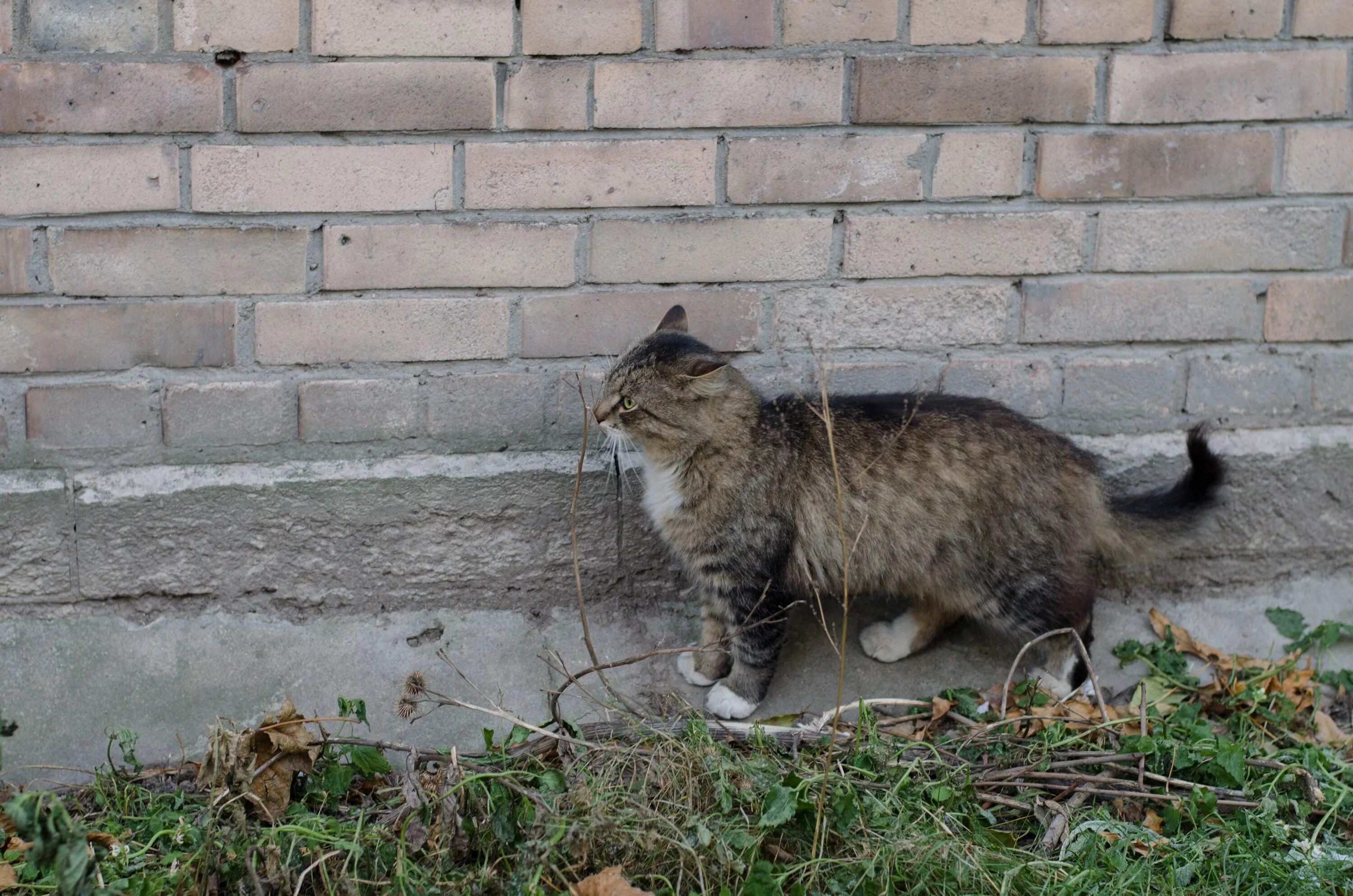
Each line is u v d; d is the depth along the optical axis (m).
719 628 3.02
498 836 2.30
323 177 2.83
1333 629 3.17
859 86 2.92
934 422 2.92
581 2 2.81
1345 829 2.55
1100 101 3.00
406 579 3.02
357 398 2.95
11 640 2.85
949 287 3.06
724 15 2.85
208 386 2.89
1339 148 3.08
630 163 2.91
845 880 2.26
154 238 2.81
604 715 2.88
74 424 2.86
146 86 2.73
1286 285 3.14
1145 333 3.14
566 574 3.09
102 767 2.62
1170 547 3.08
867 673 3.07
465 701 2.91
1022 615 3.00
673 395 2.81
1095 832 2.42
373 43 2.78
